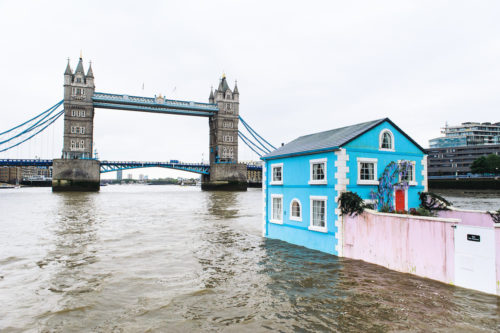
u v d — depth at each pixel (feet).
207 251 53.06
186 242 60.64
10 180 640.58
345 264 42.11
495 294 30.63
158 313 29.17
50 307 30.68
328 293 32.99
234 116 419.54
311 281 36.60
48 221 92.58
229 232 72.02
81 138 333.83
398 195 51.03
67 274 41.01
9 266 44.80
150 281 38.06
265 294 33.30
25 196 239.09
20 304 31.45
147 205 155.84
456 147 440.86
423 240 36.27
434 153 458.09
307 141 63.26
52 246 57.67
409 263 37.63
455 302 29.78
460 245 33.14
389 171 49.67
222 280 38.01
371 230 42.16
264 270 41.39
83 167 315.37
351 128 55.57
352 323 26.55
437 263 34.99
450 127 526.16
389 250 39.91
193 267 43.70
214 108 410.93
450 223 33.91
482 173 350.02
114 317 28.45
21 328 26.50
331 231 47.62
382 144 50.93
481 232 31.65
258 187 529.86
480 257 31.71
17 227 80.74
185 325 26.73
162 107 387.55
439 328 25.53
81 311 29.73
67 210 127.44
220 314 28.78
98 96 346.95
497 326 25.64
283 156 58.80
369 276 37.35
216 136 415.23
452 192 266.57
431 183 328.29
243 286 35.83
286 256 47.83
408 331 25.14
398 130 52.39
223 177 394.11
